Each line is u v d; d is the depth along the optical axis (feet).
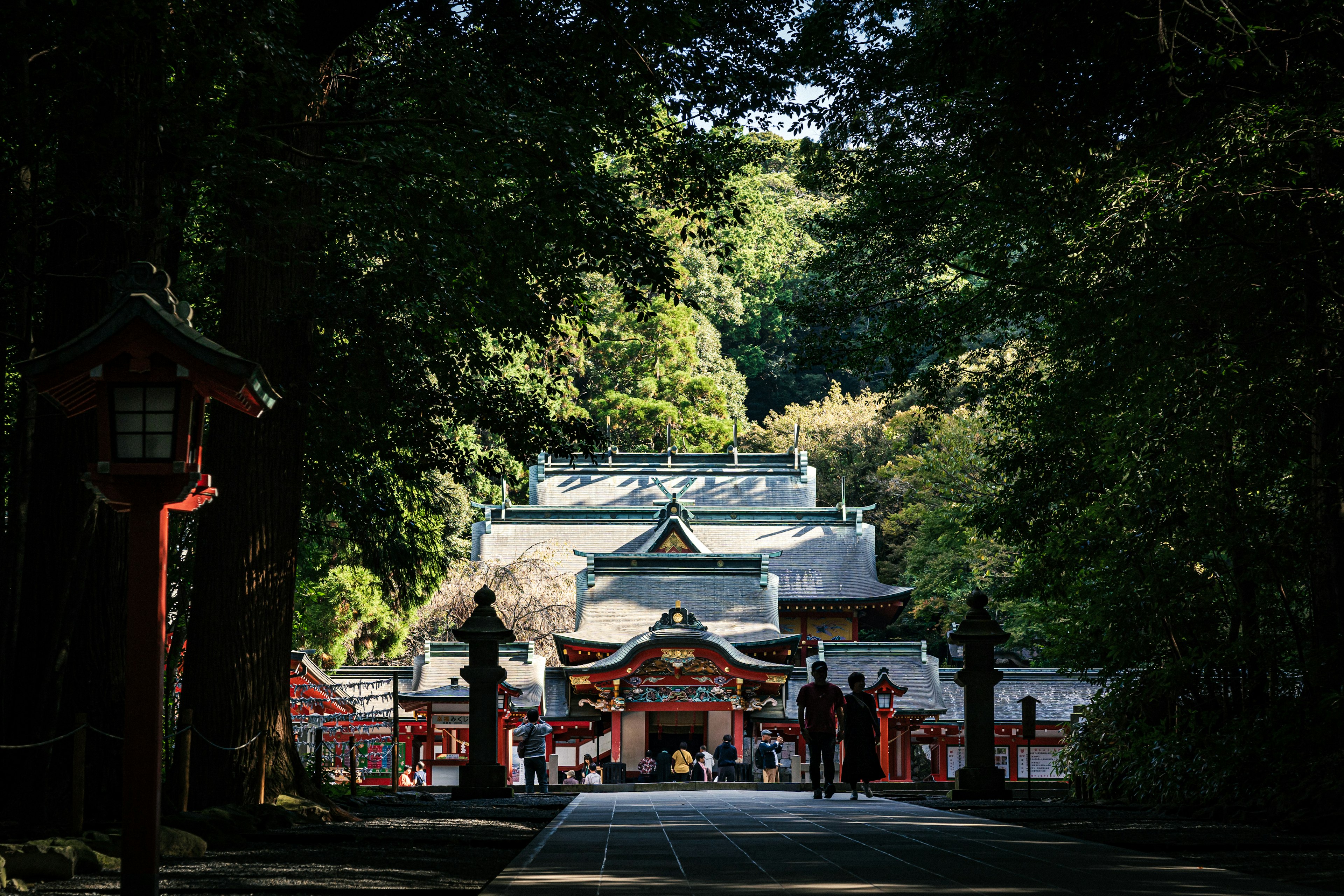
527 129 40.55
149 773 17.47
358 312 44.24
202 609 39.34
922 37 47.78
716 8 48.21
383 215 42.16
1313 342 37.27
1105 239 41.14
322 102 42.86
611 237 43.11
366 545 71.87
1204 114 36.22
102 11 30.12
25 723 32.27
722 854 25.76
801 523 175.63
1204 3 33.60
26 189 36.09
